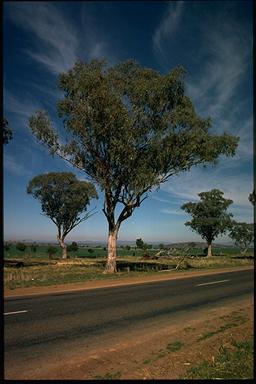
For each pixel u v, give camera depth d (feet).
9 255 220.43
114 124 86.89
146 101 89.45
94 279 75.72
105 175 93.15
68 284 65.36
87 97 87.51
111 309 38.42
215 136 94.43
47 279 72.18
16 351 23.00
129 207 94.58
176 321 33.12
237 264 155.12
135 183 88.63
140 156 92.89
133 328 29.94
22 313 35.17
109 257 96.17
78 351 23.24
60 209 200.64
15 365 20.52
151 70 91.91
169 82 88.17
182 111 90.22
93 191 200.85
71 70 90.27
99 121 88.12
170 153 91.04
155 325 31.27
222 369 20.18
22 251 264.31
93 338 26.43
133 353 23.16
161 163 90.17
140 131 90.89
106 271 95.14
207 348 24.49
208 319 34.17
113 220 96.48
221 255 281.13
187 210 266.77
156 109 90.74
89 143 91.35
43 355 22.30
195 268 121.08
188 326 31.12
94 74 86.33
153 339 26.61
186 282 71.20
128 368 20.42
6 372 19.47
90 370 20.01
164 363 21.34
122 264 133.69
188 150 90.38
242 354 22.93
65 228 205.67
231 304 43.52
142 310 38.42
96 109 86.99
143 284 66.80
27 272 94.12
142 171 89.56
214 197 261.24
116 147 86.02
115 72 89.86
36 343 24.82
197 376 19.11
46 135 91.20
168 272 100.42
